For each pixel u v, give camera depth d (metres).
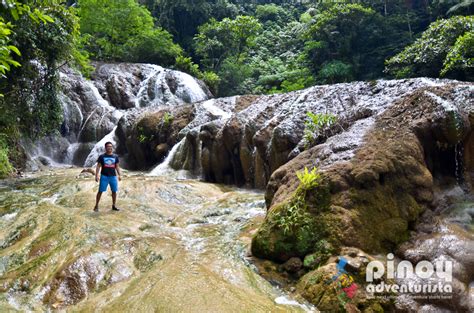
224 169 9.91
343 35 22.80
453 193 4.92
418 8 24.03
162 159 12.59
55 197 7.49
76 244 4.49
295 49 29.95
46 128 12.27
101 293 3.46
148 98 19.38
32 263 4.03
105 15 24.06
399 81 7.20
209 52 28.05
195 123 12.09
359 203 4.03
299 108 8.32
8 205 6.60
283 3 38.88
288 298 3.32
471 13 18.39
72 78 17.53
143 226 5.58
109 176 6.48
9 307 3.18
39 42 10.20
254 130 9.05
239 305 3.02
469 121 5.06
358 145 5.00
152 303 3.06
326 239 3.79
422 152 4.97
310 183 4.25
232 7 32.50
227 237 4.99
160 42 25.09
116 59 24.48
